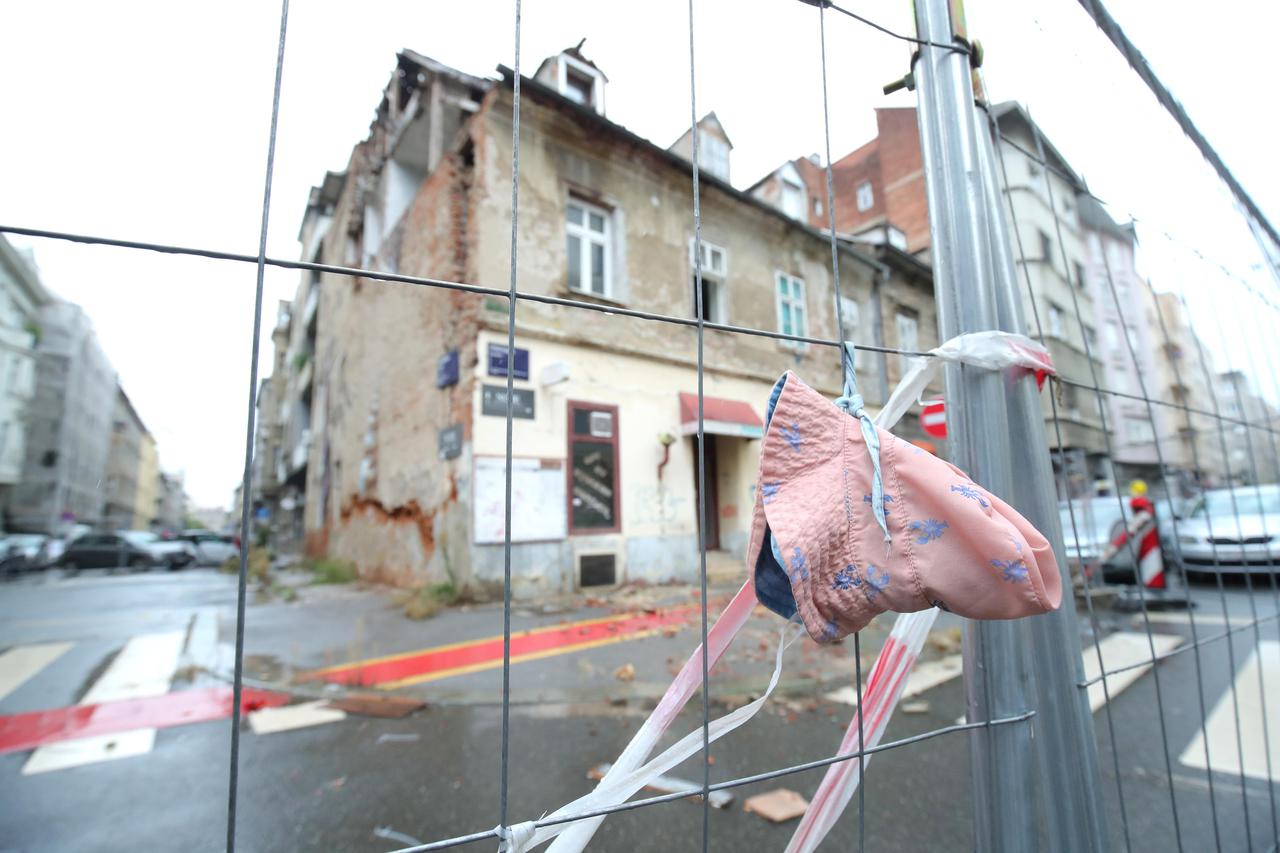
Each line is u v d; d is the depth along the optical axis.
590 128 8.65
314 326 19.66
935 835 2.15
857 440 0.87
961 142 1.20
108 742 3.11
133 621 7.09
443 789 2.57
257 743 3.09
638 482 8.55
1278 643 4.56
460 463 7.57
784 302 10.94
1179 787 2.44
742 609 0.87
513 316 0.73
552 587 7.54
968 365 1.11
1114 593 6.17
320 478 15.88
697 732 0.83
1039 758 1.06
